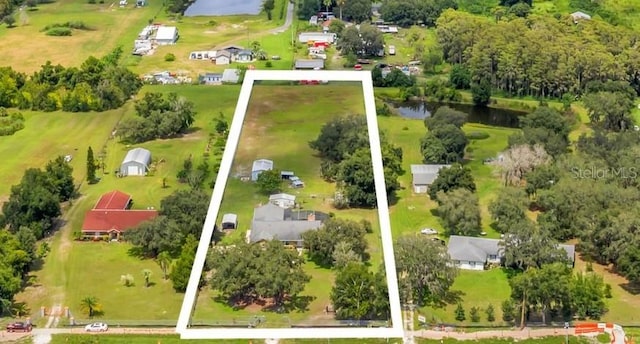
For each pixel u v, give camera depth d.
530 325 143.50
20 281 153.62
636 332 142.50
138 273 159.88
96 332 141.25
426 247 149.12
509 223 172.00
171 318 145.50
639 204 171.88
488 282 157.50
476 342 138.25
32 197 174.25
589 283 148.62
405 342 137.25
